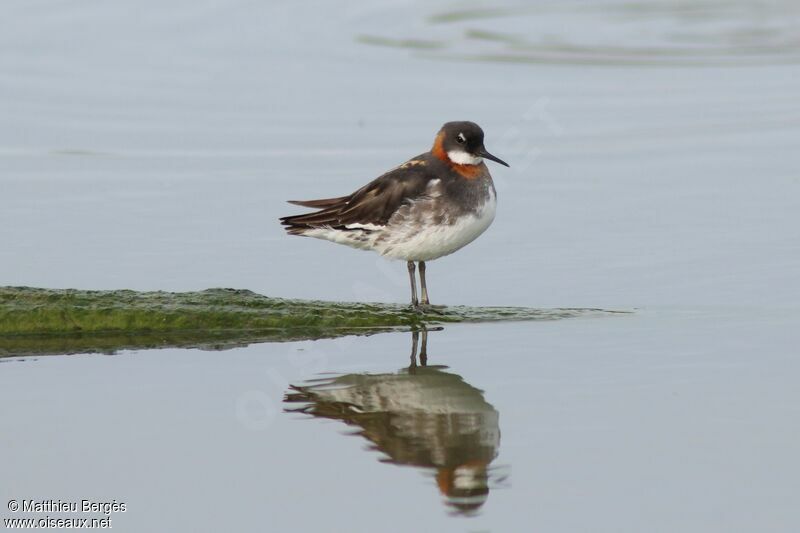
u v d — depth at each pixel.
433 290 15.99
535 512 9.70
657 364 13.00
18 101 26.14
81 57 30.09
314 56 30.61
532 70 29.28
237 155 22.56
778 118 24.36
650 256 16.98
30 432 11.38
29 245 17.61
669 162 21.66
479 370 13.05
